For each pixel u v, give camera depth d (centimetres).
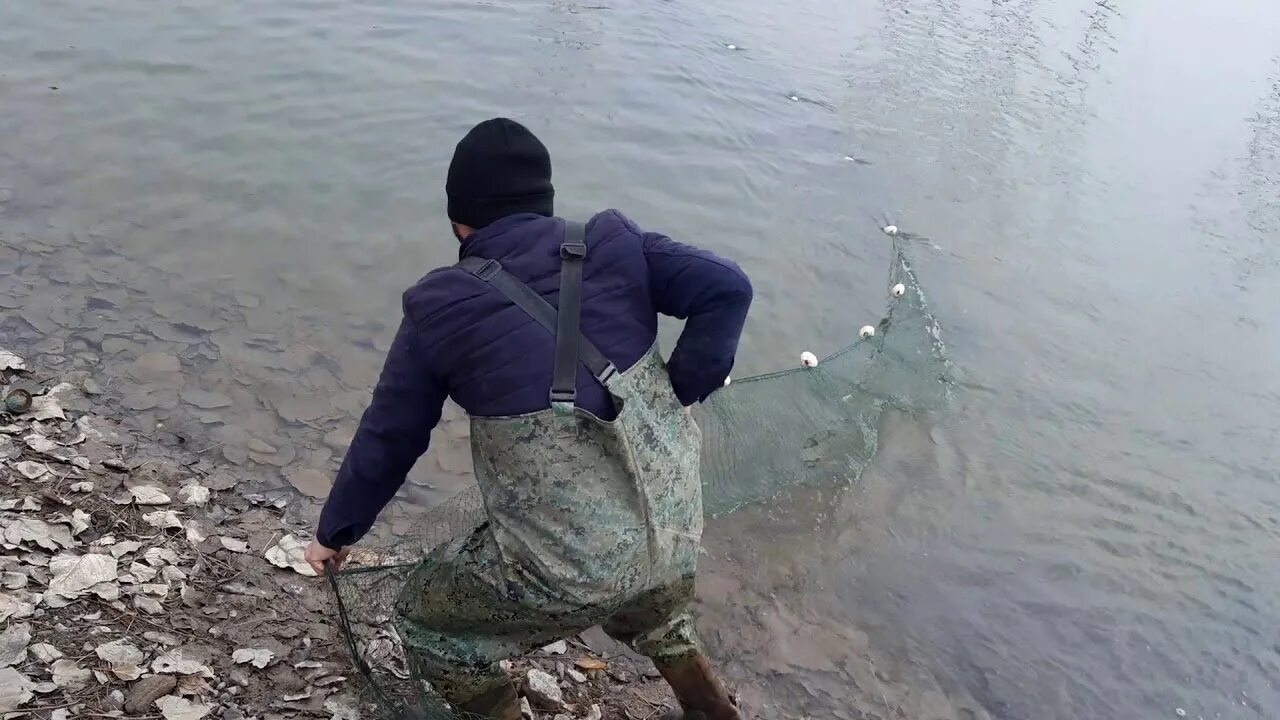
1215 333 623
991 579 421
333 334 505
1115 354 588
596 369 208
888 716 353
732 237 652
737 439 446
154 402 436
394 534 391
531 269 213
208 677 287
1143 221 756
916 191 747
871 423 494
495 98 778
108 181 601
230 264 546
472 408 212
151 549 338
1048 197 770
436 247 587
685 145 759
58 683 266
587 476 212
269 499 394
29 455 373
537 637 241
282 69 775
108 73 726
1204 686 383
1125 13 1327
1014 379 552
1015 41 1130
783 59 966
